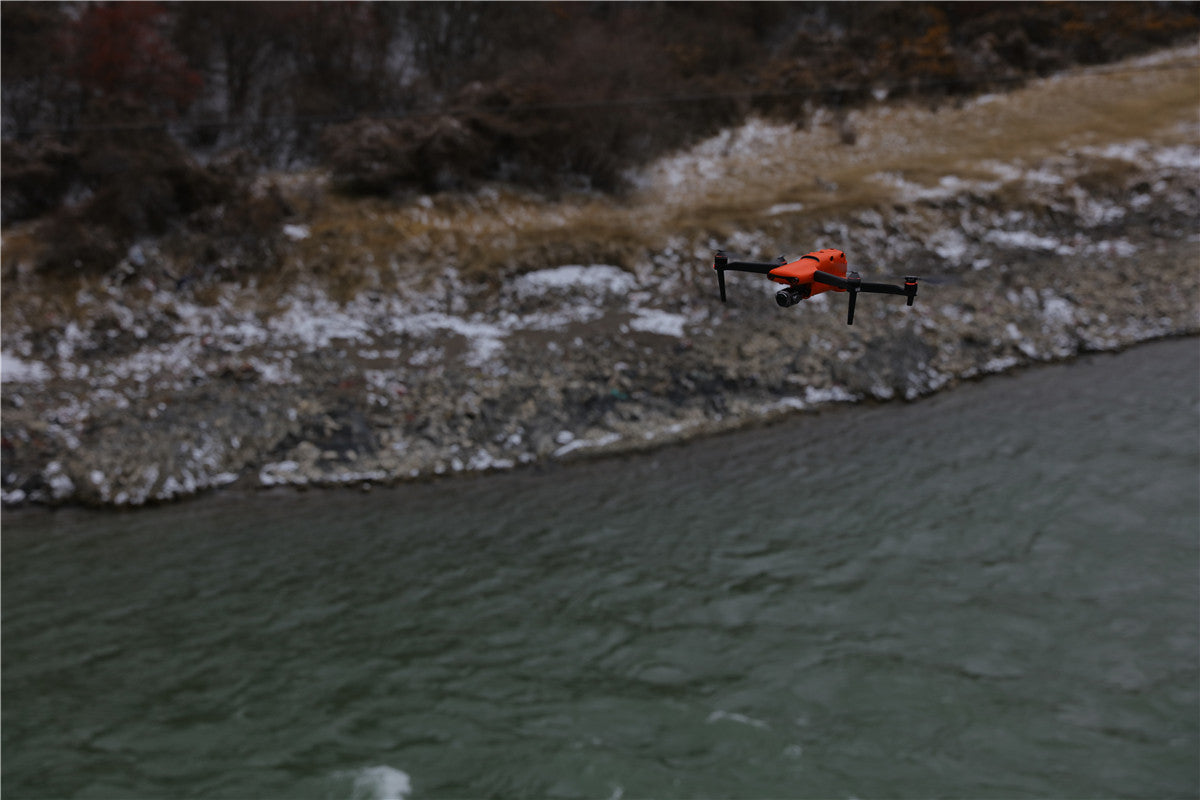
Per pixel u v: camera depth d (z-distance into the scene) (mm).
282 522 17875
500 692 13117
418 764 11844
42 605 15180
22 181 27000
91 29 29688
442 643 14117
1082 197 29391
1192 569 14961
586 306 25031
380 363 22734
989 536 16172
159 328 23531
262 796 11352
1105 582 14781
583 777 11516
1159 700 12422
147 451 19516
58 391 21281
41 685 13266
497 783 11492
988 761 11586
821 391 22156
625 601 15000
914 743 11914
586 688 13141
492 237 27328
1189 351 23406
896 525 16688
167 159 26609
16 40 29766
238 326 23781
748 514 17406
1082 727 12055
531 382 22016
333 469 19609
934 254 27266
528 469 19859
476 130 30578
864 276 26188
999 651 13484
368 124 30531
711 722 12414
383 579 15797
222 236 25828
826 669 13312
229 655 13922
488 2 36406
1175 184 29547
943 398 22031
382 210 28266
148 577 15984
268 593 15445
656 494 18422
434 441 20406
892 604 14594
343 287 25156
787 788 11273
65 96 30172
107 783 11539
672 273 26266
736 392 22047
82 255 24609
